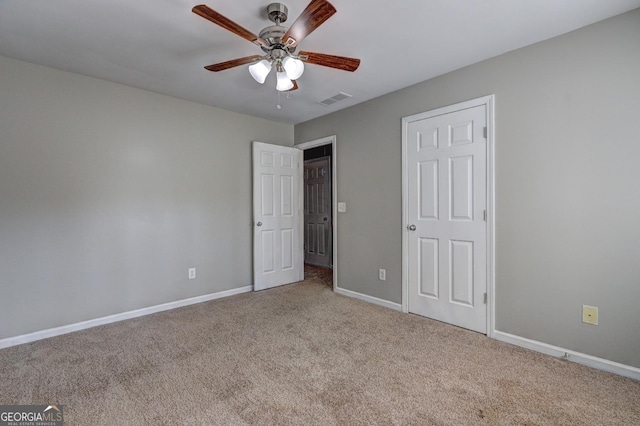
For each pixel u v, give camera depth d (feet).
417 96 9.75
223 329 8.91
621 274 6.37
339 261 12.48
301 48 7.55
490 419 5.11
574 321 6.94
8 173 7.93
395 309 10.50
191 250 11.33
